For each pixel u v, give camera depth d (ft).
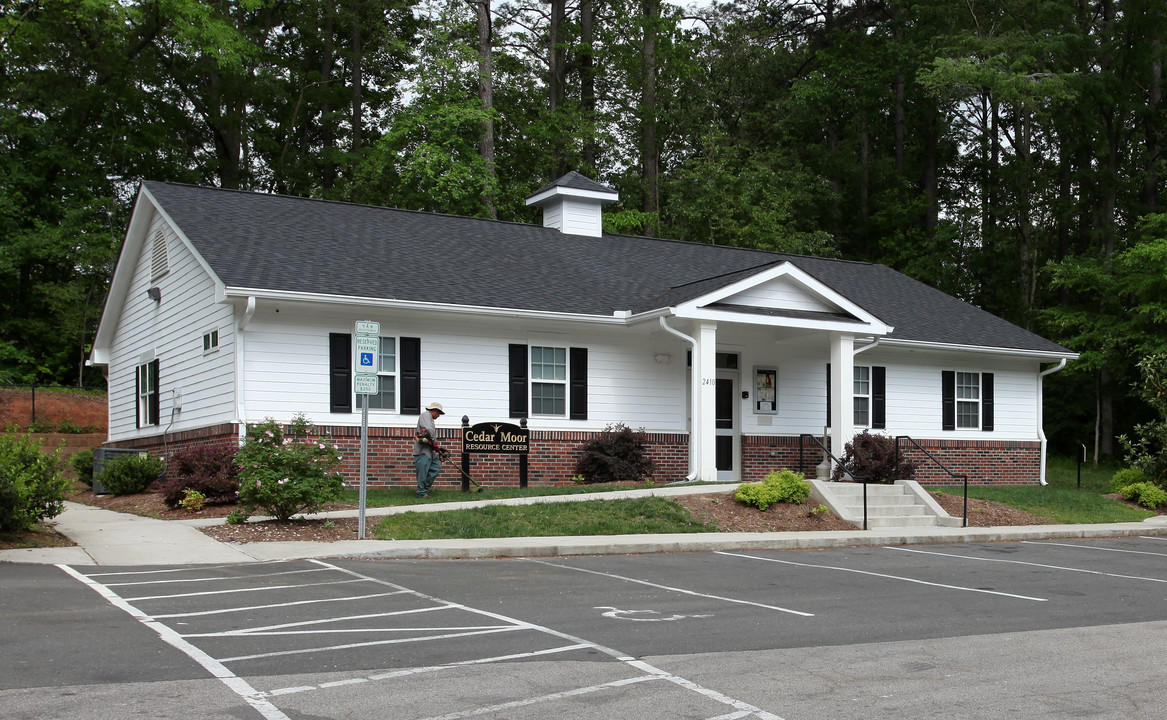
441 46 115.85
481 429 64.95
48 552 41.65
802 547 52.70
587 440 73.26
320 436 59.52
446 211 114.32
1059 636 30.17
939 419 88.33
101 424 101.71
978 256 140.67
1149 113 125.59
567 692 22.61
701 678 24.08
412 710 20.99
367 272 67.56
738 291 70.49
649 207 133.49
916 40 143.95
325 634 28.02
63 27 115.44
